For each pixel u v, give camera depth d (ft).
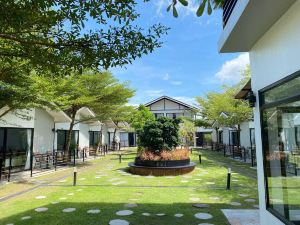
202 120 94.43
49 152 50.24
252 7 10.82
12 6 9.98
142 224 17.04
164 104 113.70
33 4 10.16
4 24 10.54
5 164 38.34
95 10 10.66
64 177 36.45
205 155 70.28
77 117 63.31
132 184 30.81
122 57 12.04
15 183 31.83
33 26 12.00
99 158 66.08
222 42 15.15
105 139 98.78
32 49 11.54
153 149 40.78
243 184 29.96
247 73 51.37
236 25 12.53
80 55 11.89
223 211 19.51
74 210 20.18
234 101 55.93
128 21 11.57
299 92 10.62
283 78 11.60
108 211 19.90
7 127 38.99
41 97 30.94
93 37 11.58
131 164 41.34
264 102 14.33
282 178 13.39
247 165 48.01
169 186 29.37
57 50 11.69
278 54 12.14
